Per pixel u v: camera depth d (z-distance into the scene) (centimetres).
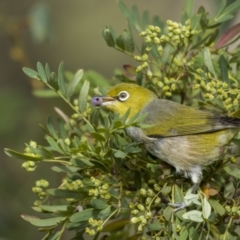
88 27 1966
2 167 1518
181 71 1105
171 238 944
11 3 1955
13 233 1427
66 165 979
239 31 1127
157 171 1022
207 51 1055
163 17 1980
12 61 1877
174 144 1097
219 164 1048
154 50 1135
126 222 1035
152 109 1125
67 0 1986
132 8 1262
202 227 953
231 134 1084
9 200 1465
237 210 948
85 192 972
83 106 1047
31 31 1523
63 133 1055
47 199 1077
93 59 1933
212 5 1708
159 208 1004
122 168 1018
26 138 1534
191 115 1102
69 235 1525
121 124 932
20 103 1551
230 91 1024
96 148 952
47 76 1034
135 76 1167
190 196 970
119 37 1080
